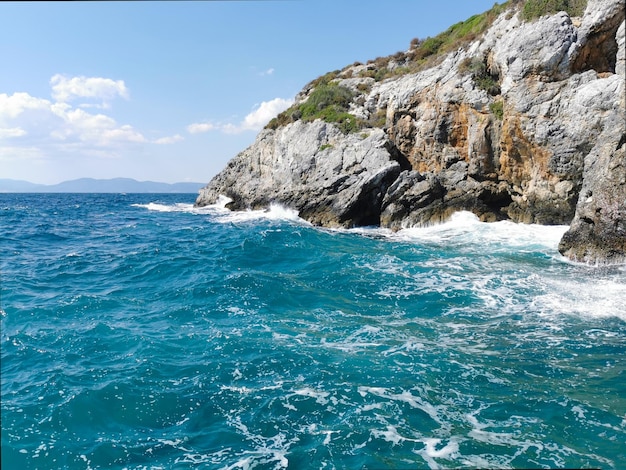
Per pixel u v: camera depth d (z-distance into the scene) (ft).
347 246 76.28
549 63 76.69
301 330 38.52
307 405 26.68
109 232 100.73
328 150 114.42
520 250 70.33
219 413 25.86
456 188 94.99
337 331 38.42
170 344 34.73
